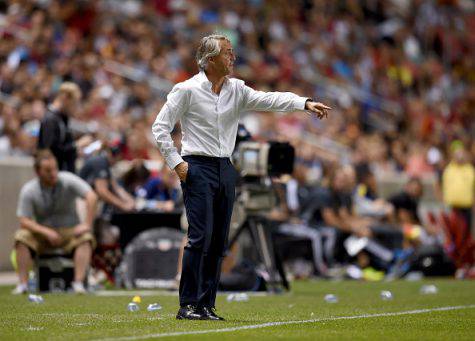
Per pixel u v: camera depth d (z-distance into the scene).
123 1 79.94
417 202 55.62
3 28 65.94
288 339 20.73
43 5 70.94
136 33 74.88
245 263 38.34
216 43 24.00
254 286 37.91
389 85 94.44
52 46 65.50
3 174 49.75
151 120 58.72
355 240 52.19
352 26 98.12
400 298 35.25
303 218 51.69
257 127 68.69
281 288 41.16
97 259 41.59
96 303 31.61
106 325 23.67
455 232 53.66
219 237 24.39
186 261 24.30
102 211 44.38
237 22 85.00
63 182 37.94
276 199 37.31
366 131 85.62
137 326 23.33
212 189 24.05
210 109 24.03
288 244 50.47
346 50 93.56
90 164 41.81
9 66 59.56
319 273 50.53
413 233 53.47
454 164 61.31
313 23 94.75
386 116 88.50
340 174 52.41
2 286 41.31
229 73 24.22
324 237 51.47
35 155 37.50
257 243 37.19
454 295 37.12
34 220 38.03
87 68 64.75
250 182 36.50
